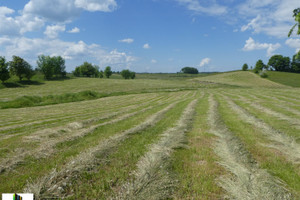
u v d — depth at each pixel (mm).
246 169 3404
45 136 6203
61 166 3801
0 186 3098
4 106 18500
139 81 72125
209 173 3408
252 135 5715
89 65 104625
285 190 2846
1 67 50750
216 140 5340
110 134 6270
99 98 27875
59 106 17859
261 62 90062
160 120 8648
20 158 4203
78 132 6621
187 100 19172
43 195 2773
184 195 2773
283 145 4766
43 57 72188
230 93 27156
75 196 2791
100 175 3400
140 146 4961
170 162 3885
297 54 4188
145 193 2729
